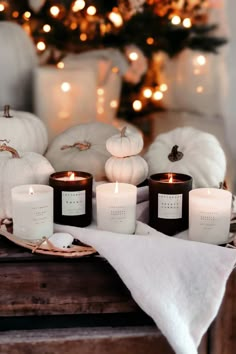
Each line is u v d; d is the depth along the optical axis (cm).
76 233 113
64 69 210
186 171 128
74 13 221
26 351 105
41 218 113
